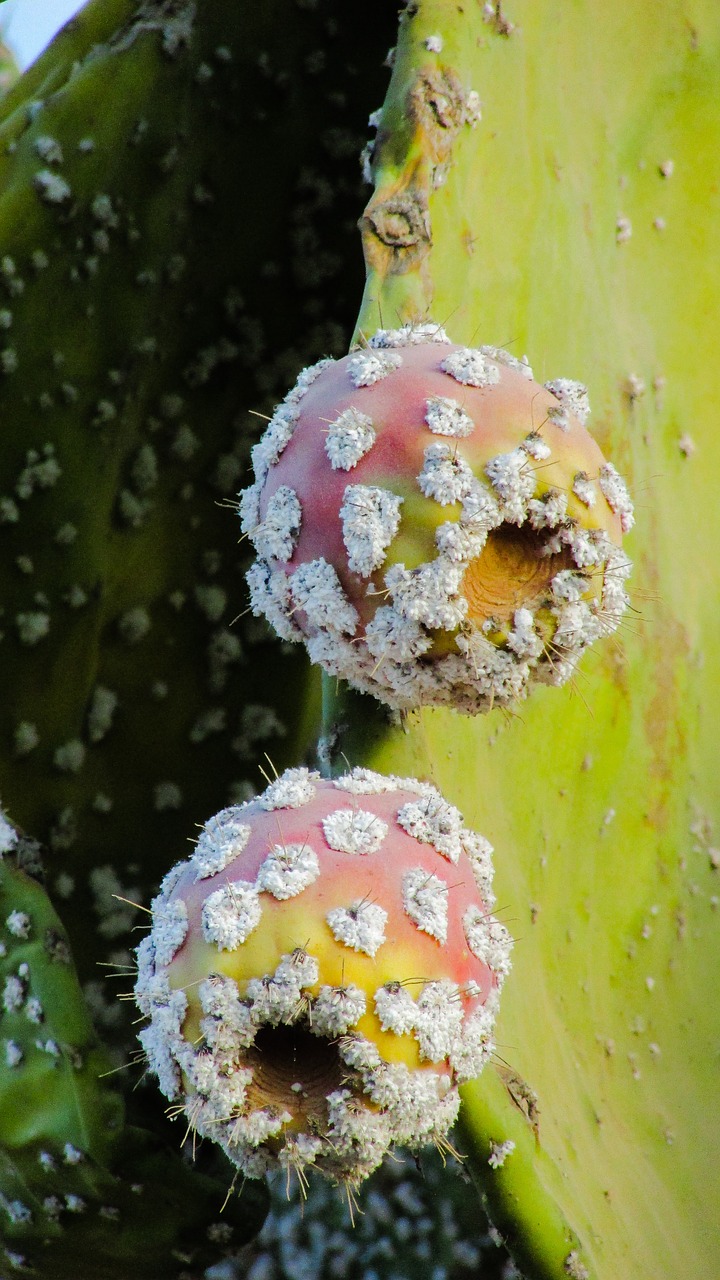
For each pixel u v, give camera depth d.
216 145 0.65
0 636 0.67
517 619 0.52
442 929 0.50
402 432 0.52
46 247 0.65
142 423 0.67
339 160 0.66
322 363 0.54
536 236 0.62
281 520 0.52
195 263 0.66
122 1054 0.67
